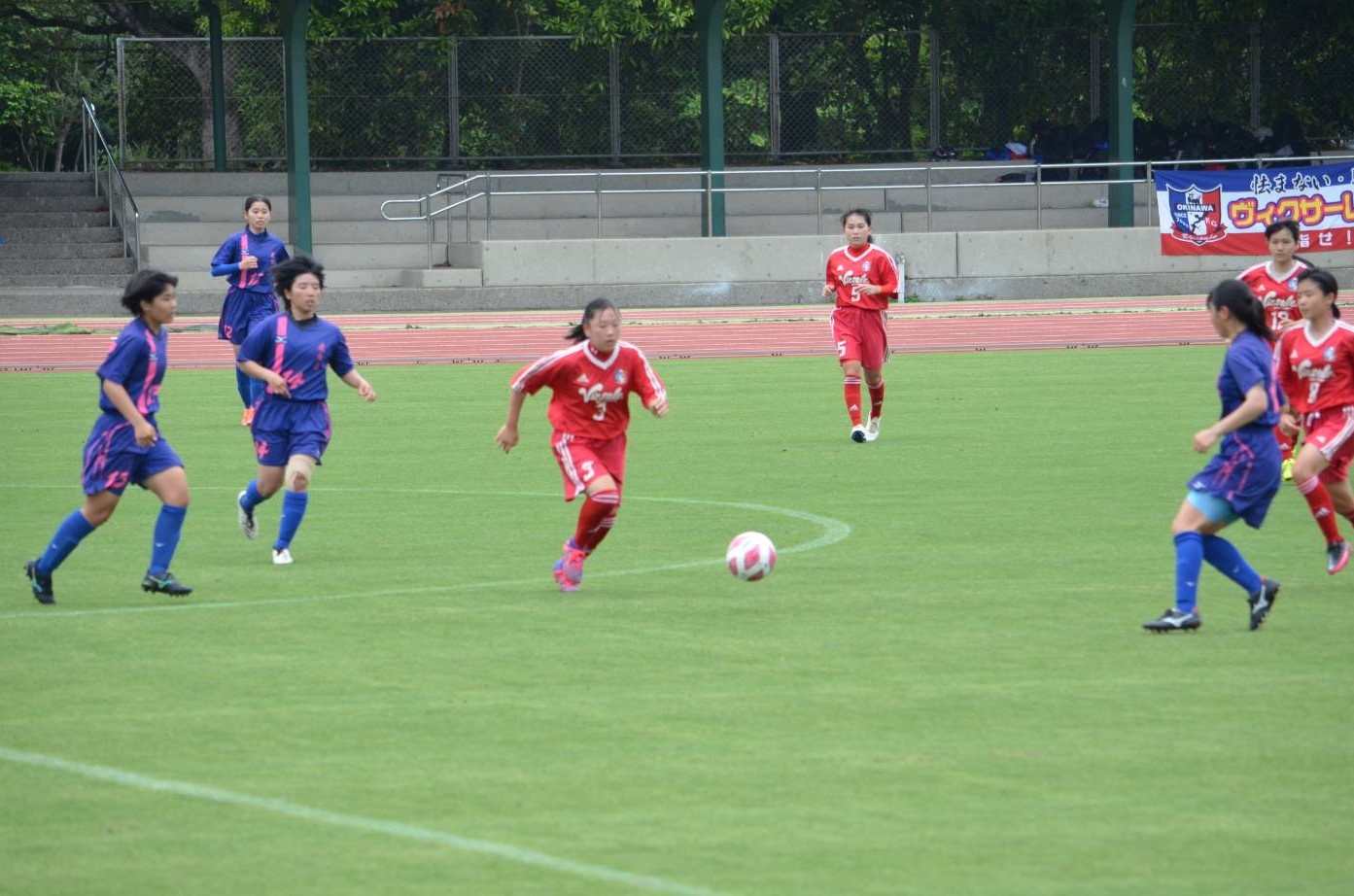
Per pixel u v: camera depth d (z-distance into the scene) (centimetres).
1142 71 11512
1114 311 8750
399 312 9200
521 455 4234
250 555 2948
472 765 1725
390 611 2475
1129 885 1396
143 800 1623
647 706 1941
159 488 2523
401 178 10956
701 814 1569
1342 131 11669
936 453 4147
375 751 1773
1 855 1480
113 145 13712
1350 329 2677
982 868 1434
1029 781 1658
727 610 2464
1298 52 11531
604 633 2325
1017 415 4891
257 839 1514
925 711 1909
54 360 6944
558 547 3002
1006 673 2075
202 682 2066
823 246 9725
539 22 11681
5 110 13912
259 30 11688
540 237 10631
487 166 11219
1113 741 1788
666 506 3416
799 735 1822
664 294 9512
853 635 2294
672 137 11344
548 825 1544
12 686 2050
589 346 2567
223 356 7106
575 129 11262
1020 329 7950
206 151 11069
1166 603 2483
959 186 10069
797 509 3359
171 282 2466
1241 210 9838
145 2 11875
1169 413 4878
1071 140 11250
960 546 2950
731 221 10762
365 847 1490
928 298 9688
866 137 11431
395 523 3269
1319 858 1455
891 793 1627
